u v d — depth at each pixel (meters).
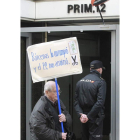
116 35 5.23
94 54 6.81
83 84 5.11
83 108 5.17
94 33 6.77
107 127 6.75
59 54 4.61
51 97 4.31
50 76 4.61
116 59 5.24
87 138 5.34
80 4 6.75
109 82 6.82
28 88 6.00
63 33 6.57
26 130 5.98
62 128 4.35
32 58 4.62
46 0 6.86
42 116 4.18
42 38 6.31
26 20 6.82
